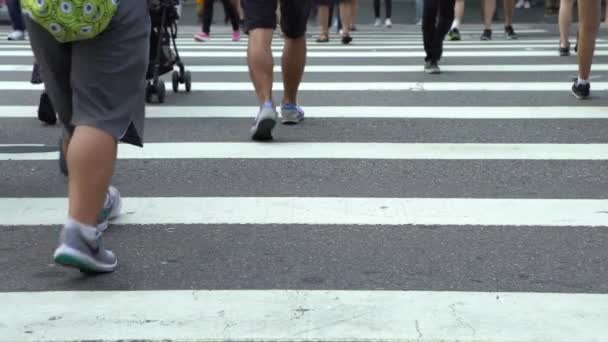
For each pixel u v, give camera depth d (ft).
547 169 21.20
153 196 19.04
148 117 27.61
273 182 20.15
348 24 51.44
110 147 13.76
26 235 16.61
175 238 16.34
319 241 16.17
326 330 12.41
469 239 16.28
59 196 19.16
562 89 32.50
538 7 87.66
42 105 26.05
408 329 12.44
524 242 16.12
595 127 25.80
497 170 21.09
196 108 29.14
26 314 12.99
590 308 13.21
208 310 13.12
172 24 30.99
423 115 27.61
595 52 44.52
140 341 12.12
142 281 14.26
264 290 13.88
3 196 19.13
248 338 12.16
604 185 19.86
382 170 21.11
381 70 38.11
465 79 35.27
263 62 23.25
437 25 36.52
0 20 73.87
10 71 38.29
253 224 17.15
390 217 17.57
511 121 26.66
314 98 30.78
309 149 23.16
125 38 13.74
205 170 21.17
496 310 13.12
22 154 22.89
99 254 14.15
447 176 20.59
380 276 14.48
